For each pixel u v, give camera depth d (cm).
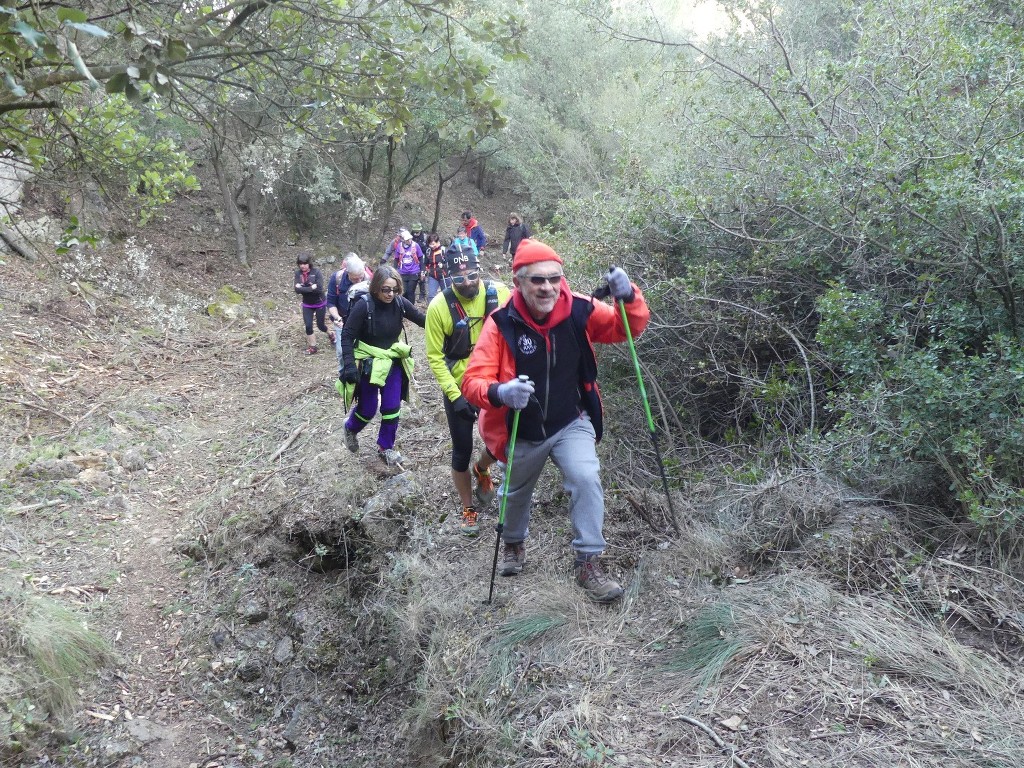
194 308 1309
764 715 277
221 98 505
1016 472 328
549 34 1593
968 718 259
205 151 1551
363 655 467
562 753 283
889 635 298
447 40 448
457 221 2156
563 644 344
